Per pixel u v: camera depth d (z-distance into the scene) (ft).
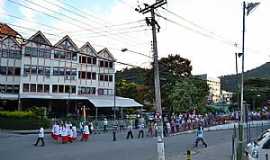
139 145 100.53
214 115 199.93
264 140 47.96
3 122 157.07
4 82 205.26
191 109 215.10
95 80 232.94
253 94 295.69
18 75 207.92
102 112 226.38
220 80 474.90
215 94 465.47
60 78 218.38
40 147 92.58
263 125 170.81
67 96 215.92
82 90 226.99
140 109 249.75
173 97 216.13
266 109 271.90
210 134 140.36
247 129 101.14
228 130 157.99
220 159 78.33
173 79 225.35
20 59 208.95
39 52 212.84
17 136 128.16
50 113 208.23
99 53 237.45
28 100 209.15
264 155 46.52
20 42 208.44
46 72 214.48
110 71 240.53
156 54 69.51
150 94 236.84
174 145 104.47
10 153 79.56
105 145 99.45
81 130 122.72
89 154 80.74
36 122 161.38
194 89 219.20
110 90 239.50
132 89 277.64
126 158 76.54
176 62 231.09
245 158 60.08
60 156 76.28
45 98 207.21
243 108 95.45
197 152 89.92
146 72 234.79
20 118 159.22
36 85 211.00
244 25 97.71
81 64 227.40
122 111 219.61
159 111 66.23
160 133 64.39
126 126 167.02
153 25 70.54
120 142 108.17
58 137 107.65
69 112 219.41
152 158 77.41
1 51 204.54
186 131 153.28
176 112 215.10
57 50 218.38
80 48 228.02
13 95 201.87
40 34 212.64
